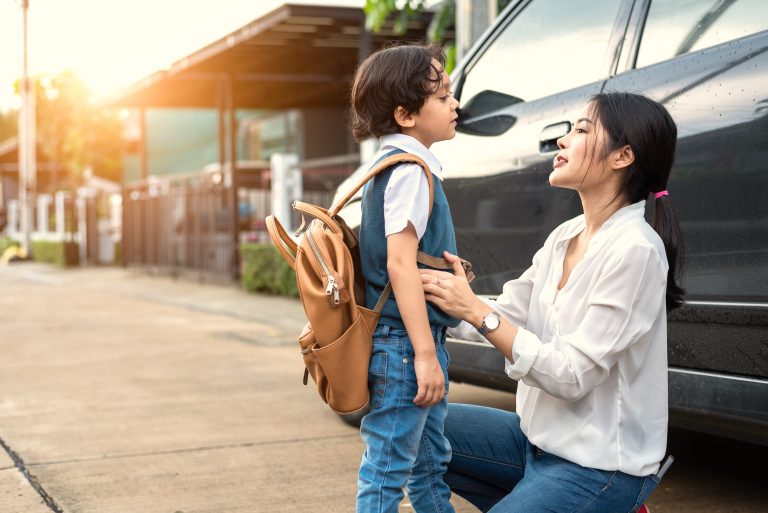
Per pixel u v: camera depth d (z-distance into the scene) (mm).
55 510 2912
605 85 2904
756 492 3061
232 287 12117
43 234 22609
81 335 7523
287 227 10703
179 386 5137
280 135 20453
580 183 1952
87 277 15758
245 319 8789
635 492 1895
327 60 12953
